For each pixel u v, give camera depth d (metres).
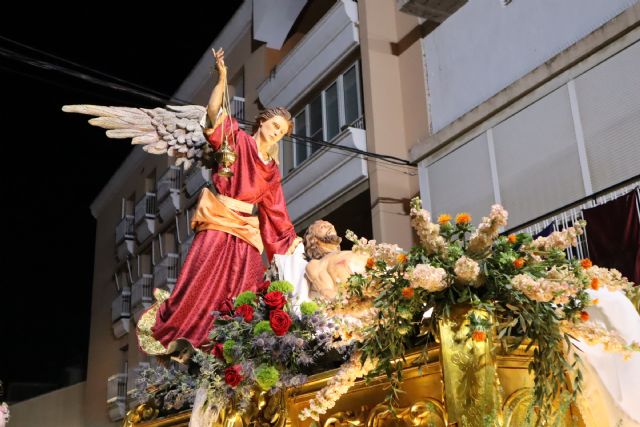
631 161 10.38
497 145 12.59
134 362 23.50
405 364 3.57
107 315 26.42
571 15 11.74
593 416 3.48
